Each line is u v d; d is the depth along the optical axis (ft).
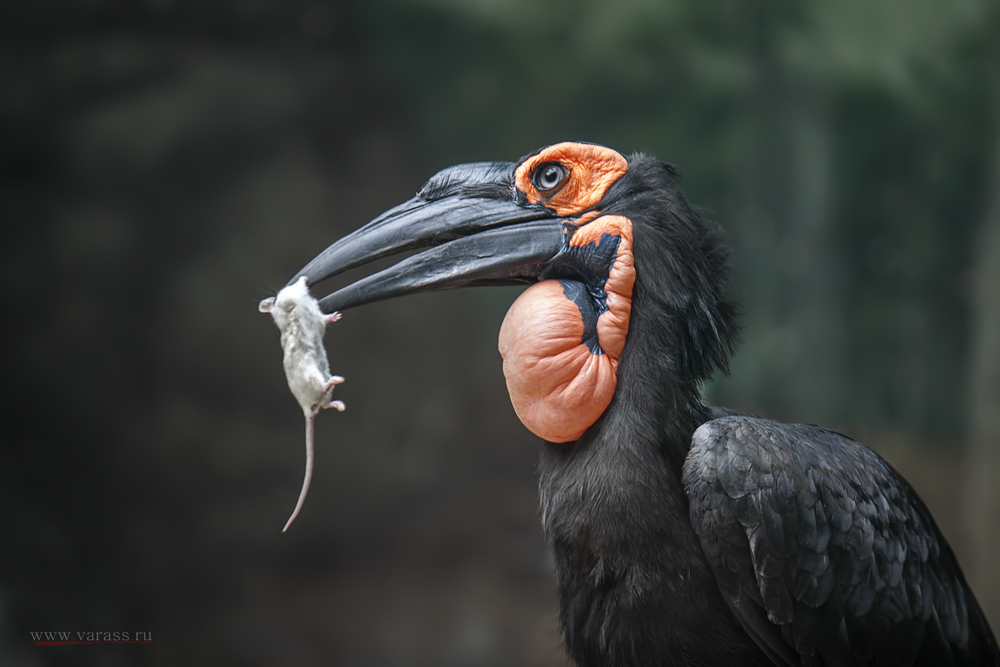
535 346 12.91
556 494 13.23
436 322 60.03
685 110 58.08
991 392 43.78
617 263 13.21
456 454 59.21
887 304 75.10
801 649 13.14
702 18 52.80
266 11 51.37
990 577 41.32
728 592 12.78
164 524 46.09
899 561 13.82
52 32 45.65
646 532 12.57
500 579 50.57
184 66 48.80
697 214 14.47
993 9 46.47
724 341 14.11
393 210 14.34
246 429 49.19
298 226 51.29
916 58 49.44
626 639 12.86
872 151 62.69
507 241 13.82
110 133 46.37
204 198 48.96
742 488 12.71
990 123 52.54
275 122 51.49
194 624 44.24
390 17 54.19
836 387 73.36
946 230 70.13
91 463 44.65
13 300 43.70
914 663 13.98
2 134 44.16
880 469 14.75
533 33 54.65
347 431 54.29
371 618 45.91
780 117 57.88
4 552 39.55
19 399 43.42
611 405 13.01
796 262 67.26
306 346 12.73
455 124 58.29
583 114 58.70
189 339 47.78
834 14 49.47
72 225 45.29
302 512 50.47
